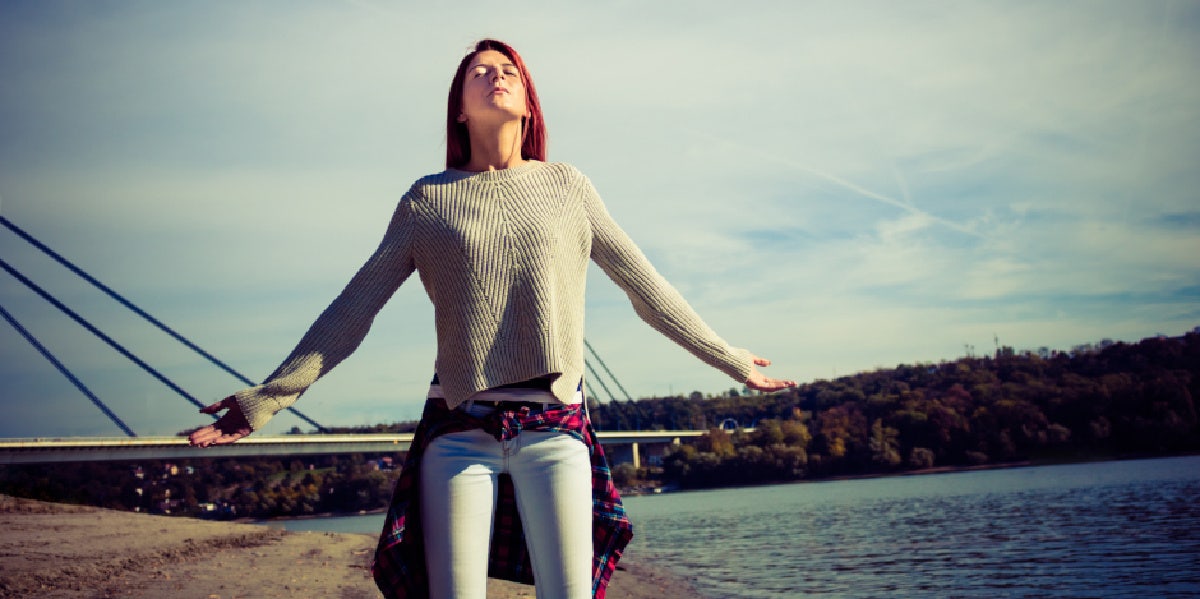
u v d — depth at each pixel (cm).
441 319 185
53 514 1538
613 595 976
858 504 4644
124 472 8000
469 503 175
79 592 696
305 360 180
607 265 201
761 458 9812
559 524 177
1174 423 8944
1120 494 4162
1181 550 1938
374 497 8650
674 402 13112
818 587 1317
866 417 10438
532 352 178
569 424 181
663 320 202
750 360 207
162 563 930
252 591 729
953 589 1384
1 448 4688
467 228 184
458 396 176
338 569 922
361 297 187
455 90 206
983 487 5844
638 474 9869
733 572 1470
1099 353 11088
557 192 193
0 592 679
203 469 8769
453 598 172
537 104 209
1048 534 2483
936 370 11944
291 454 5797
